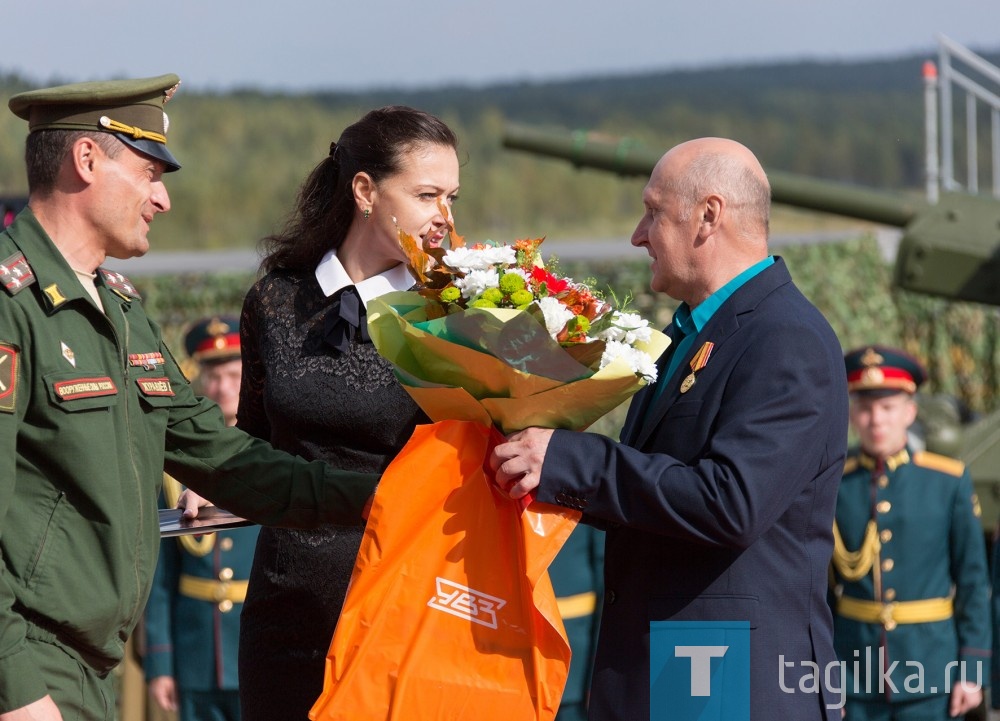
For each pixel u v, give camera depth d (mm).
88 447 5094
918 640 8969
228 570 8531
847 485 9305
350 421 6141
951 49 18781
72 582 5078
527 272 5262
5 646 4836
